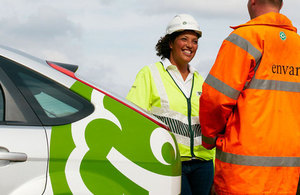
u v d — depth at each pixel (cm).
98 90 249
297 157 266
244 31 264
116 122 240
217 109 263
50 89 239
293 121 266
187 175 353
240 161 260
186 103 352
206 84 267
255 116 259
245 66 258
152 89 355
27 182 219
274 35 266
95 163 230
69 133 230
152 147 241
